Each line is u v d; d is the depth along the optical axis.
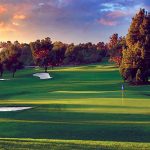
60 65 187.38
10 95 63.31
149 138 23.69
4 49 121.50
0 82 98.00
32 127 27.78
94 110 35.03
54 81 97.44
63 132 25.88
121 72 80.62
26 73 128.75
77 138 24.14
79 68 144.00
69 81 95.75
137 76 77.25
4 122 29.98
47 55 148.12
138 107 36.47
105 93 55.31
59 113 34.38
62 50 166.12
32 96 55.81
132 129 25.95
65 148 18.92
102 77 105.06
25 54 193.00
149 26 78.38
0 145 19.59
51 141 20.92
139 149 19.02
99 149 18.83
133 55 77.81
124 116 31.19
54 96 53.31
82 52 198.75
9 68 119.12
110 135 24.58
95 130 26.02
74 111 34.97
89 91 63.81
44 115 33.97
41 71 135.12
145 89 68.25
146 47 76.94
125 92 57.09
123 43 115.62
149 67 77.56
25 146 19.34
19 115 34.94
